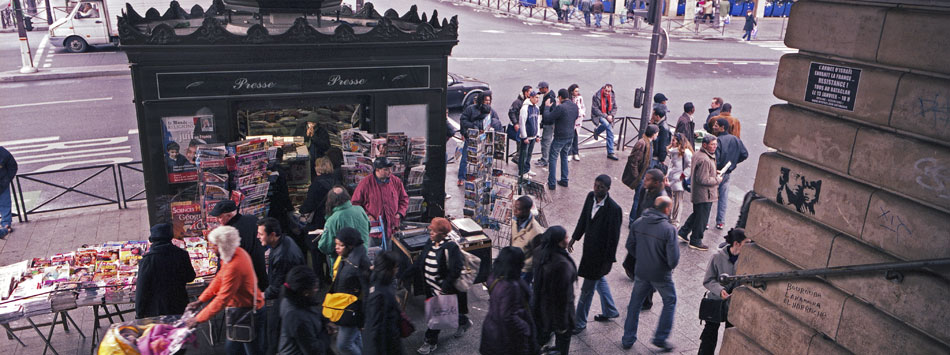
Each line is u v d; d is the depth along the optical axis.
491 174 9.40
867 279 4.11
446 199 11.46
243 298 5.91
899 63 3.81
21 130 15.30
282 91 8.28
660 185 7.81
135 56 7.51
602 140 15.45
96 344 6.95
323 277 8.20
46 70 20.56
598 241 7.04
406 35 8.60
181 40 7.58
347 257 6.17
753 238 4.98
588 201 7.14
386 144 8.82
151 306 6.14
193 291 6.81
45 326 7.31
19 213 10.04
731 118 11.26
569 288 6.07
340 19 10.52
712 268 6.42
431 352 6.98
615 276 8.83
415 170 9.17
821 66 4.31
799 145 4.54
